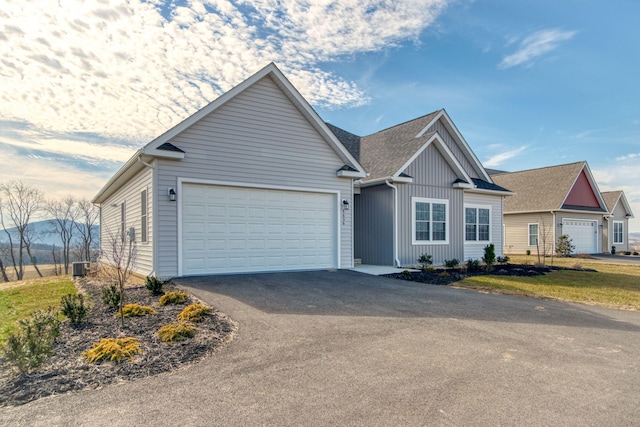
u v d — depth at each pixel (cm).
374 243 1497
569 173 2659
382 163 1525
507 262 1684
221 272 1028
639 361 449
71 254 3170
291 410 313
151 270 957
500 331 569
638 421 302
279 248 1129
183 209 978
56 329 468
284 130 1139
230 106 1048
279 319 607
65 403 324
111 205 1667
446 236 1577
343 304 723
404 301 768
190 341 490
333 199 1242
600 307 774
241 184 1057
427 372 400
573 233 2666
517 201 2759
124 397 336
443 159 1582
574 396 347
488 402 332
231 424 291
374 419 299
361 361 431
